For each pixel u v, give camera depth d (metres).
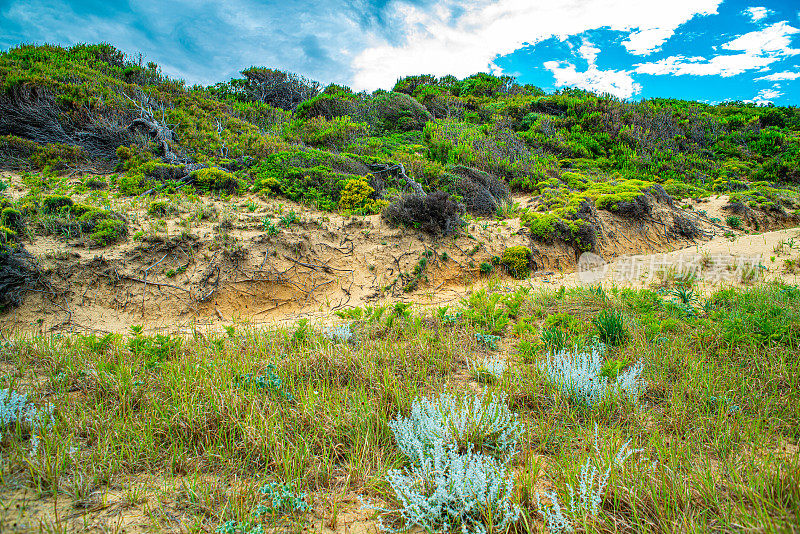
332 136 13.29
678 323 4.52
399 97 18.61
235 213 7.27
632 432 2.72
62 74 11.57
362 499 2.20
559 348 3.98
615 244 9.08
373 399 3.14
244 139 11.38
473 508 2.08
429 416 2.72
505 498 2.05
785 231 10.15
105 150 9.64
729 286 6.62
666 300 5.70
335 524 2.02
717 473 2.28
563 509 2.04
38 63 12.46
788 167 15.61
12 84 9.68
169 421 2.73
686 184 13.99
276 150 10.61
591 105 20.38
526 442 2.70
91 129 9.84
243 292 5.94
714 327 4.28
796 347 3.79
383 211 7.85
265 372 3.47
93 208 6.34
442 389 3.36
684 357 3.74
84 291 5.28
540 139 16.44
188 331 5.09
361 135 14.50
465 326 4.79
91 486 2.19
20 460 2.26
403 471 2.40
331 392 3.23
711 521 1.91
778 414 2.84
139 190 7.86
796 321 4.18
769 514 1.90
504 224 8.73
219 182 8.38
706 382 3.26
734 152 17.97
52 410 2.68
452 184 9.98
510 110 20.44
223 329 5.23
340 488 2.28
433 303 6.32
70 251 5.55
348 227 7.42
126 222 6.30
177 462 2.41
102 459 2.37
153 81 14.82
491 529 1.93
